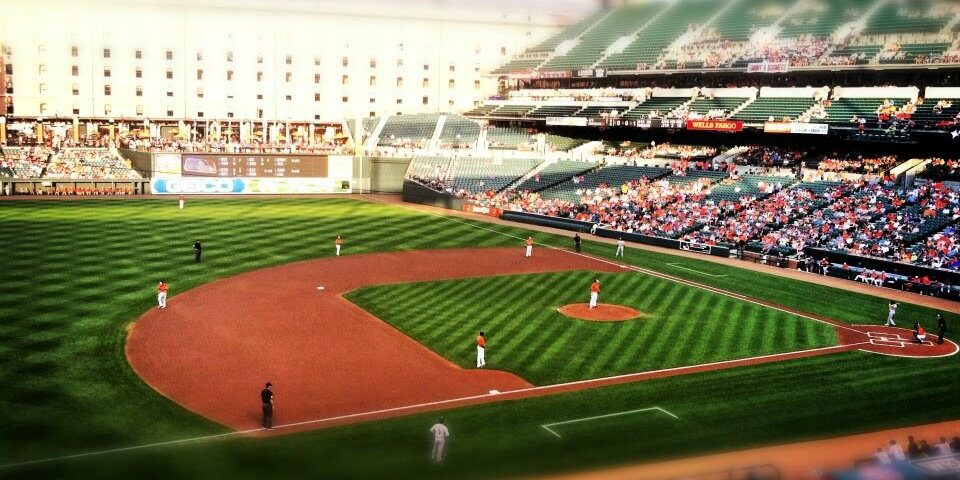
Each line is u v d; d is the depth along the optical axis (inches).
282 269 1962.4
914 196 2373.3
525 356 1317.7
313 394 1117.1
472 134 4003.4
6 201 3004.4
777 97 3048.7
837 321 1638.8
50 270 1795.0
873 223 2289.6
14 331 1331.2
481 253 2308.1
